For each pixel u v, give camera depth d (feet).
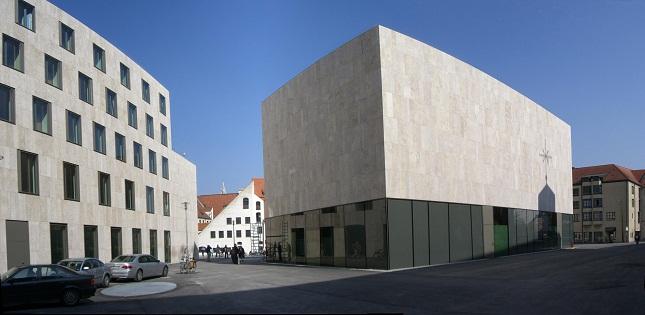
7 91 90.68
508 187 131.13
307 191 120.67
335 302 49.11
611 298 48.19
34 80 97.71
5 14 91.40
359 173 98.68
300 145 124.98
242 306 47.16
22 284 49.78
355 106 100.48
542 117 156.66
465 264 98.58
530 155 146.00
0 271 84.94
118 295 62.08
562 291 54.29
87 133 116.78
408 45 100.07
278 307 46.01
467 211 111.96
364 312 42.60
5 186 87.76
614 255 111.75
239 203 338.75
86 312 45.68
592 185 332.60
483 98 122.72
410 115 98.17
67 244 104.99
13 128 90.68
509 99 135.54
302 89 123.85
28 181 94.27
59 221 102.42
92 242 116.88
